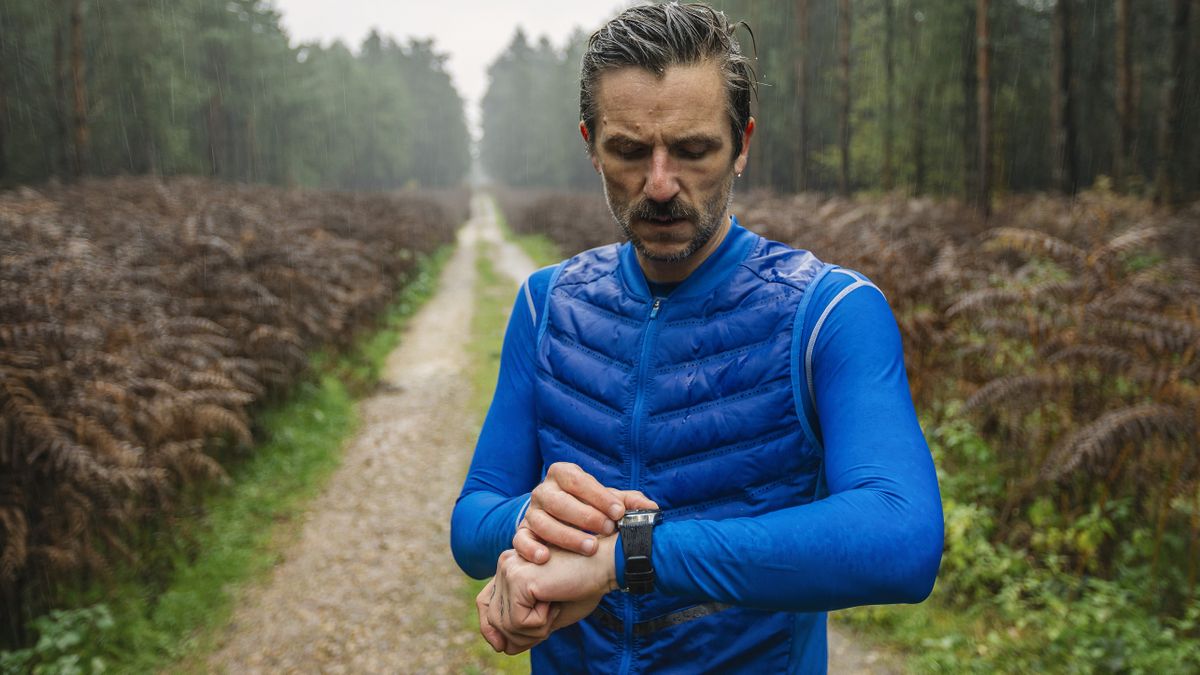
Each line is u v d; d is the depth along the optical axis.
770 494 0.87
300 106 46.44
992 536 3.83
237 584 4.21
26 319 3.74
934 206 16.09
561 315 1.04
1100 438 3.12
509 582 0.74
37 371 3.54
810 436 0.87
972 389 4.43
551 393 1.01
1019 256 7.20
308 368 7.11
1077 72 25.95
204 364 5.04
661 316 0.94
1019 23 24.72
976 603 3.45
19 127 22.89
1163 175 13.97
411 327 11.75
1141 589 3.21
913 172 24.42
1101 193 14.05
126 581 3.92
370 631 3.85
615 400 0.94
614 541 0.72
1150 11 23.28
